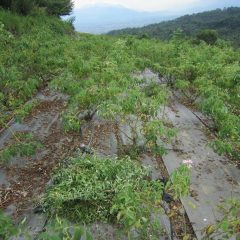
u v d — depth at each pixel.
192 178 5.56
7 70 8.66
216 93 7.21
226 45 16.36
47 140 6.91
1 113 7.82
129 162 4.83
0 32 10.78
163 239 4.16
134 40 16.22
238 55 12.97
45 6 30.05
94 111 7.57
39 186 5.30
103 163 4.73
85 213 4.29
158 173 5.74
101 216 4.26
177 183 3.68
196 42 17.83
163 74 10.73
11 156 5.93
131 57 11.10
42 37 14.04
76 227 2.86
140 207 3.81
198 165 6.02
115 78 7.29
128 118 7.38
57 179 4.80
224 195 5.14
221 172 5.80
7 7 22.47
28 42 11.79
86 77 8.25
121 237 4.09
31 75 10.25
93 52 12.56
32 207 4.74
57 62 10.35
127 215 3.33
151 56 13.04
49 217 4.37
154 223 3.97
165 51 13.03
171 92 10.02
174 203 4.86
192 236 4.27
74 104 7.06
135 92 6.05
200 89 7.82
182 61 10.41
